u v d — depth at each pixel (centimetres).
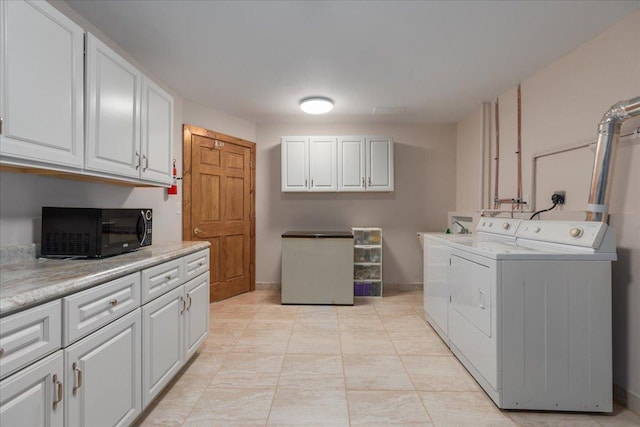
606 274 160
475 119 348
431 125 398
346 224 399
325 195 400
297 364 213
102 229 155
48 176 166
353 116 372
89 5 172
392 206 400
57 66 129
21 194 152
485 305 175
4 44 107
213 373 201
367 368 208
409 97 311
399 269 401
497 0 167
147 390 152
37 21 120
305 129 398
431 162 399
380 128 399
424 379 194
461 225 373
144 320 150
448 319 233
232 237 371
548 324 161
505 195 297
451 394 179
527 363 161
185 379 194
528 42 207
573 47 212
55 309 100
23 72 114
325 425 153
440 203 400
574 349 160
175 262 182
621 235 174
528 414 162
